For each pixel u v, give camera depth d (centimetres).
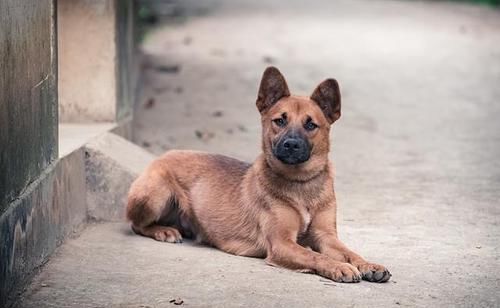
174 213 788
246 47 2283
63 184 753
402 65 2055
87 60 997
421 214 883
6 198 589
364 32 2675
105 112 1005
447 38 2556
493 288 646
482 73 1959
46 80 713
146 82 1723
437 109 1546
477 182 1034
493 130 1371
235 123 1371
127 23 1113
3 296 573
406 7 3556
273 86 719
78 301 596
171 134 1274
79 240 764
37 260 668
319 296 615
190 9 3212
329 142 720
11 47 603
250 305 592
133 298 603
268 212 705
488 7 3578
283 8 3400
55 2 752
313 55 2178
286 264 683
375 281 656
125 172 841
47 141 714
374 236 794
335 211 725
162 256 713
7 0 591
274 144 698
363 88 1744
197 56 2095
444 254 738
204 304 592
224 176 759
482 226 838
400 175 1068
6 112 589
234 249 732
